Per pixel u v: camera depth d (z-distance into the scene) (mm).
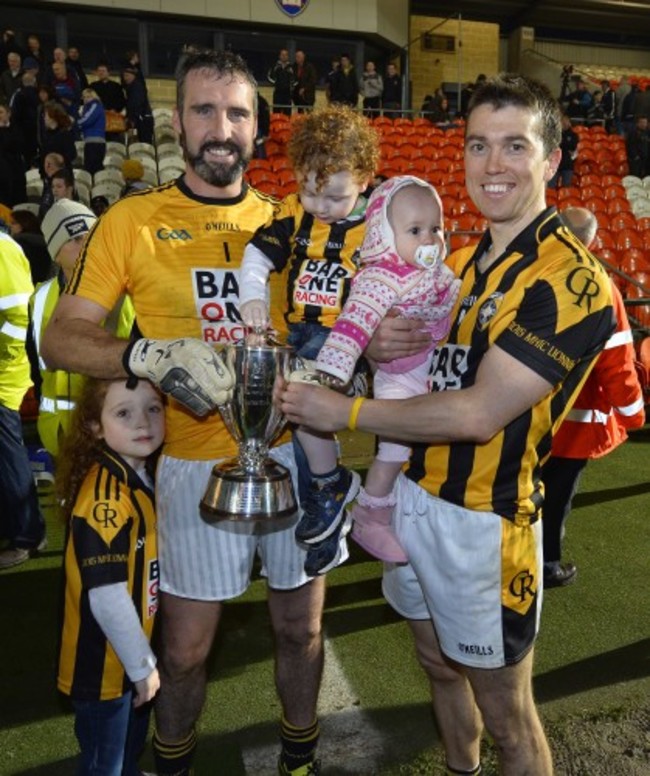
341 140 1880
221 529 2004
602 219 10219
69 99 11164
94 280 1926
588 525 4203
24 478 3611
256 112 2012
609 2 19312
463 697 2066
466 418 1562
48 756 2418
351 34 16375
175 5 15070
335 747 2449
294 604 2172
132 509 1883
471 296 1730
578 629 3127
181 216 1984
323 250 1951
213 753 2439
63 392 3051
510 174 1622
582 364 1662
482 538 1704
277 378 1723
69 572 1854
